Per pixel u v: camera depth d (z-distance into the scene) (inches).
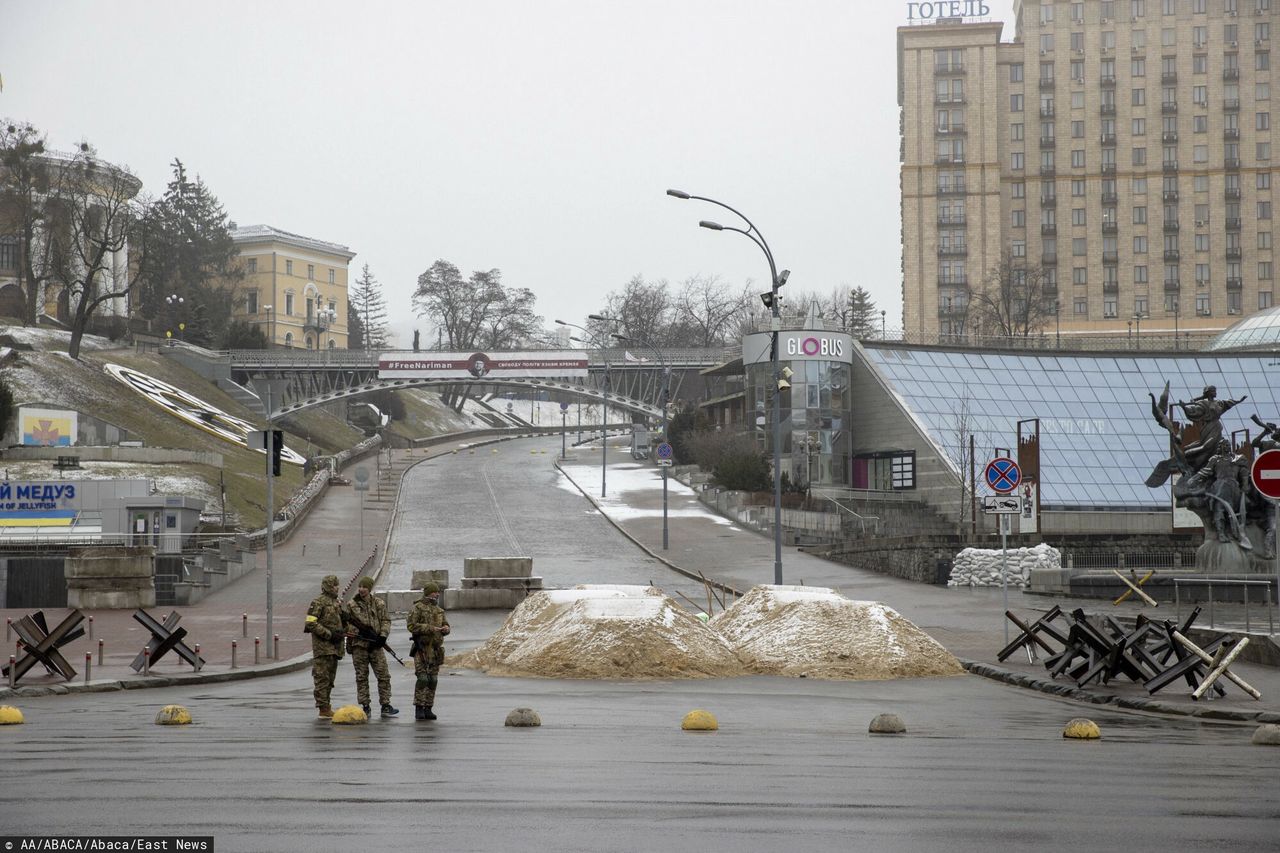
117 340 6437.0
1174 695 933.2
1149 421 3804.1
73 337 5585.6
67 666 1069.8
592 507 4015.8
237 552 2559.1
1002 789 533.6
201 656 1293.1
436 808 474.6
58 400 4881.9
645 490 4478.3
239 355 6648.6
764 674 1144.8
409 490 4537.4
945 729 775.1
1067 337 6879.9
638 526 3526.1
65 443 4065.0
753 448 4281.5
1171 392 3922.2
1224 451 2155.5
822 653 1160.8
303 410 6461.6
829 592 1259.8
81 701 954.7
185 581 2158.0
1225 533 2129.7
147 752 637.9
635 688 1030.4
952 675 1161.4
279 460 1376.7
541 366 6491.1
